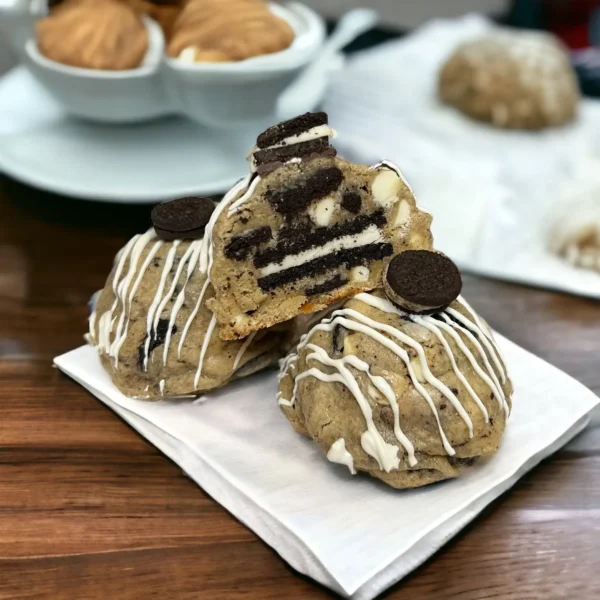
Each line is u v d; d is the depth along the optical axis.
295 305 0.22
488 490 0.20
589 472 0.23
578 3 0.66
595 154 0.44
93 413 0.24
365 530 0.19
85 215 0.35
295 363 0.23
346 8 0.67
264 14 0.34
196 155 0.35
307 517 0.19
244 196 0.21
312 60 0.34
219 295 0.22
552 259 0.35
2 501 0.21
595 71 0.56
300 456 0.22
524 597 0.19
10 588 0.19
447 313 0.22
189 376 0.23
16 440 0.23
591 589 0.19
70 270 0.32
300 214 0.22
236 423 0.23
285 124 0.22
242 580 0.19
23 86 0.41
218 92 0.32
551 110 0.45
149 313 0.23
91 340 0.26
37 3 0.34
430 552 0.19
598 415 0.25
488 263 0.34
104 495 0.21
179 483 0.22
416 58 0.53
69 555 0.20
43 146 0.35
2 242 0.33
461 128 0.45
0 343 0.27
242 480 0.21
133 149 0.36
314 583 0.19
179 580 0.19
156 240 0.24
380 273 0.23
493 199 0.38
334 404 0.21
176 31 0.33
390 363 0.20
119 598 0.19
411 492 0.21
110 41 0.32
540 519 0.21
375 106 0.47
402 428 0.20
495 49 0.47
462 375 0.21
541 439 0.22
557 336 0.29
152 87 0.33
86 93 0.33
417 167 0.40
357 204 0.22
